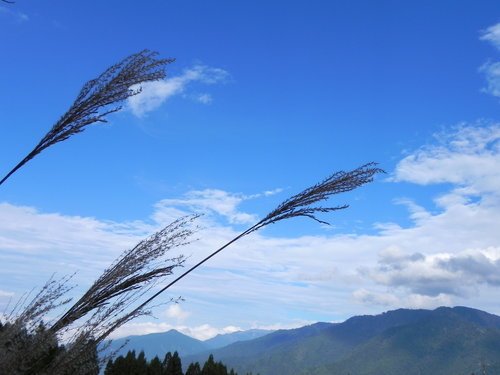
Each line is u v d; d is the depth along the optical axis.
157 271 2.35
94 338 2.07
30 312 2.07
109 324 2.14
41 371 1.96
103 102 2.66
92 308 2.19
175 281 2.42
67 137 2.63
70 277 2.22
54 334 2.04
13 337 1.99
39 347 1.98
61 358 1.99
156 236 2.42
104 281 2.24
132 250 2.36
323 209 2.86
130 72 2.70
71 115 2.62
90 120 2.65
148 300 2.29
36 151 2.58
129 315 2.19
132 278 2.28
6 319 2.03
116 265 2.29
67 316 2.13
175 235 2.46
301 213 2.84
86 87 2.67
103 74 2.71
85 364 2.01
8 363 1.92
